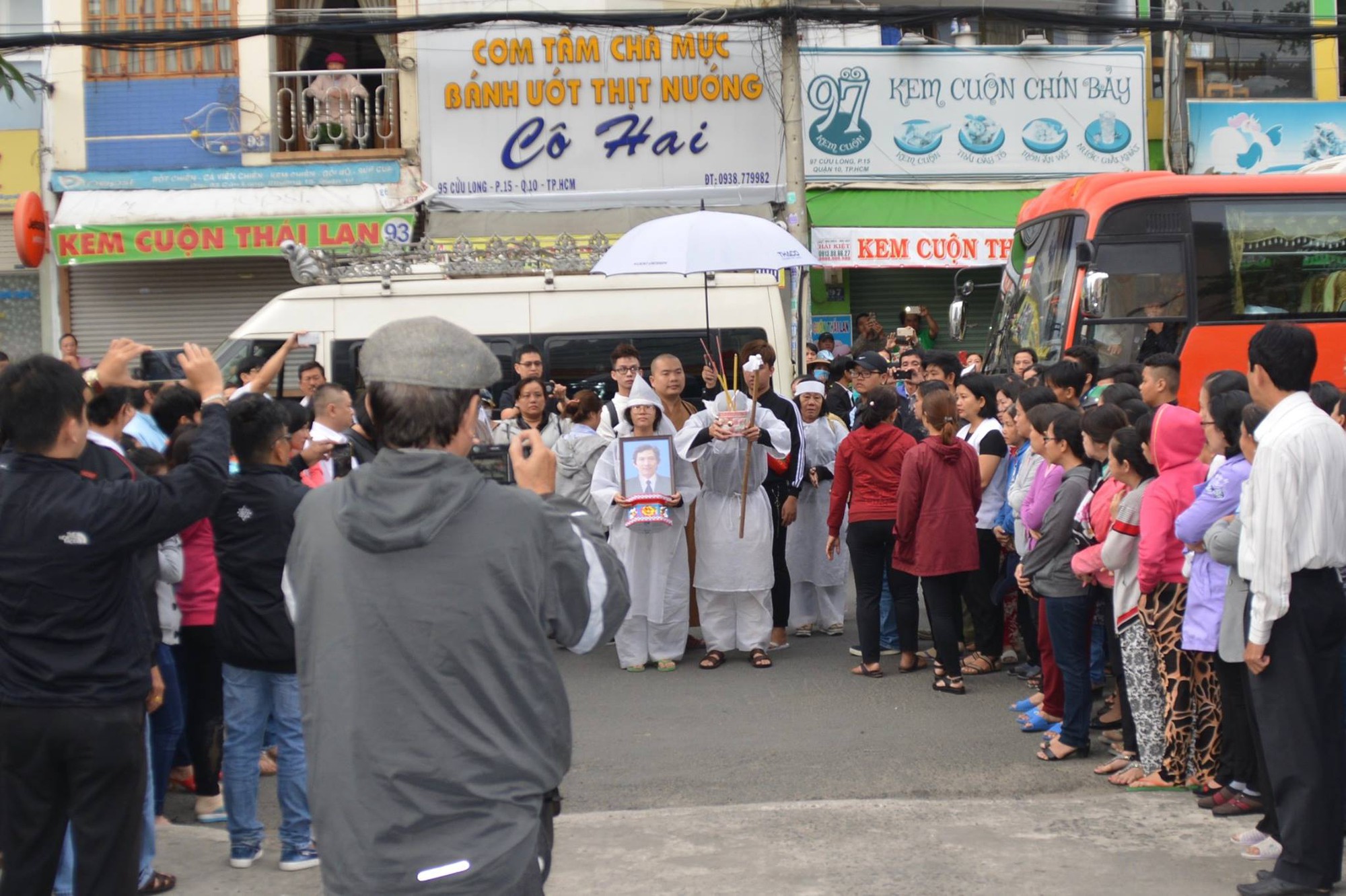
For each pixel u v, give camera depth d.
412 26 15.00
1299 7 18.70
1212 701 6.03
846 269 18.11
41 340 17.27
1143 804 5.89
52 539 3.98
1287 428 4.70
